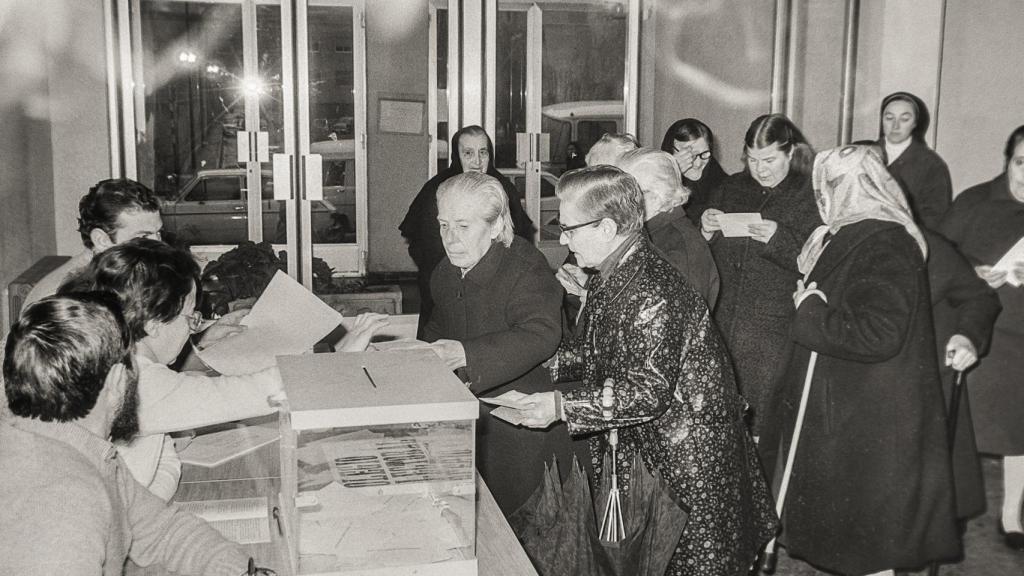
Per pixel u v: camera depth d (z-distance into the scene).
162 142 5.81
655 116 6.04
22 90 4.86
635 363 1.94
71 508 1.23
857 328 2.79
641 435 2.12
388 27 6.12
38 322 1.28
